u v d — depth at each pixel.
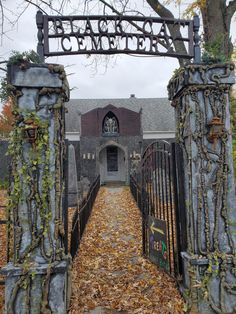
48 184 3.04
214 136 3.22
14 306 2.92
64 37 3.37
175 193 3.68
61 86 3.08
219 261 3.17
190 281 3.22
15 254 2.98
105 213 9.62
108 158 23.64
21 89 3.07
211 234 3.23
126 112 22.42
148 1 6.34
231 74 3.32
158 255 4.38
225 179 3.27
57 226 3.05
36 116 3.05
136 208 9.90
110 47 3.45
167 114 28.73
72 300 3.46
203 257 3.19
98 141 21.89
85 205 7.49
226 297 3.13
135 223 7.80
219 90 3.31
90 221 8.35
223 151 3.29
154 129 27.16
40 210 3.02
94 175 21.44
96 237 6.56
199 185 3.25
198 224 3.22
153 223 4.61
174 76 3.65
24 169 3.00
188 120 3.30
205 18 6.04
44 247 3.01
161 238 4.30
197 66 3.28
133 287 3.82
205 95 3.30
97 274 4.32
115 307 3.35
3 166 15.35
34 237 3.00
